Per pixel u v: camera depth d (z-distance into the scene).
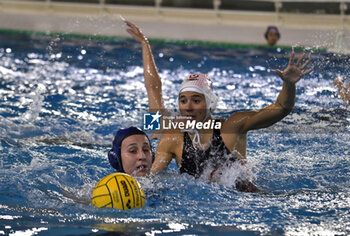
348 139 17.36
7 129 18.38
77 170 14.31
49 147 16.58
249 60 34.12
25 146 16.56
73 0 46.53
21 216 10.81
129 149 12.62
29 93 23.94
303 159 15.49
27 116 20.23
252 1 46.34
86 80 27.16
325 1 45.41
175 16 46.47
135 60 32.81
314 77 25.55
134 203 11.18
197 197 12.05
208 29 44.38
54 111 21.16
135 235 9.78
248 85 26.22
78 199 11.95
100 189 11.28
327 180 13.66
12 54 33.78
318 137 17.59
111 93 24.52
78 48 36.41
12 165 14.54
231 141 13.08
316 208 11.44
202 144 13.16
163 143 13.59
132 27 16.34
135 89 25.41
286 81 11.60
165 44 40.50
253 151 16.31
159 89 15.70
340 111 20.59
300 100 22.23
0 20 43.62
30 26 43.16
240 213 11.12
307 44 39.25
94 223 10.41
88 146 16.94
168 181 12.78
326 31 42.66
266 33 40.59
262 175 14.09
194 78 13.11
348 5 44.75
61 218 10.71
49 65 30.69
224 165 13.04
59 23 43.97
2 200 11.78
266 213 11.12
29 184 12.93
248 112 13.03
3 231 9.91
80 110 21.52
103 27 42.75
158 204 11.55
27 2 45.66
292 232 9.95
